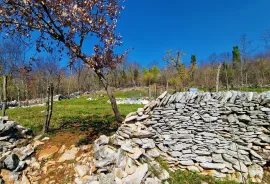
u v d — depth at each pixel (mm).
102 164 2717
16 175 2764
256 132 2947
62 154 3119
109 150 2842
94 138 3449
